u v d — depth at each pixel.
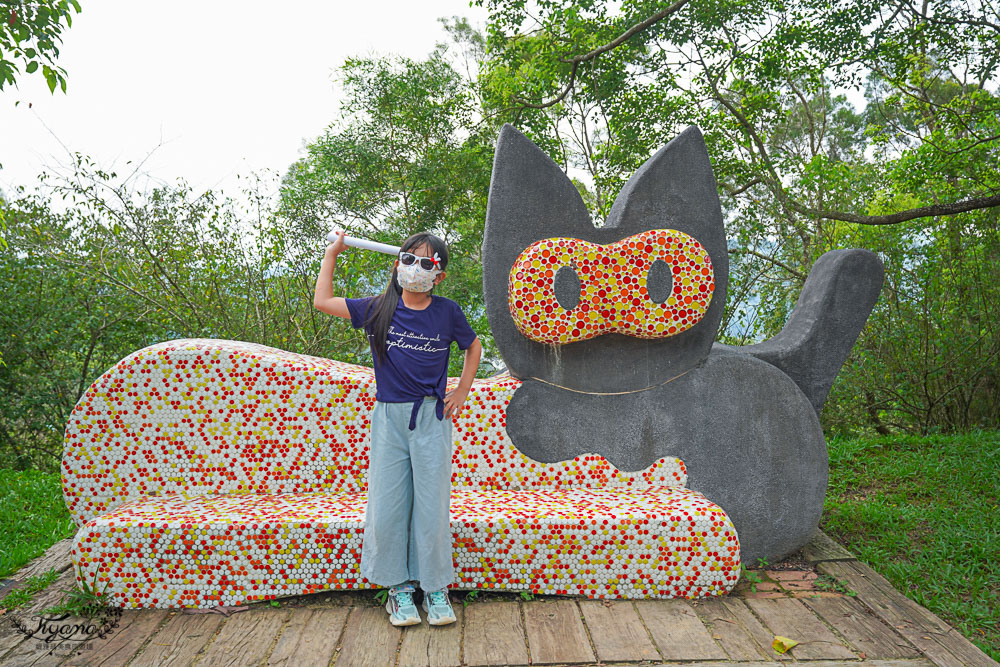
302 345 7.25
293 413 3.60
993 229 8.23
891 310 8.74
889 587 3.40
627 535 3.22
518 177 3.77
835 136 13.39
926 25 8.23
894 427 10.66
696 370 3.81
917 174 7.79
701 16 9.08
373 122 12.33
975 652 2.72
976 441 6.89
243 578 3.12
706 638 2.83
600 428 3.75
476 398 3.74
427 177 12.00
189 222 7.05
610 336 3.81
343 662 2.61
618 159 9.99
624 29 9.54
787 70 9.60
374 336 2.86
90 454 3.51
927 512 4.77
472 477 3.72
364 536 3.01
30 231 7.74
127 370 3.52
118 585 3.10
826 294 4.08
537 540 3.20
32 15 4.60
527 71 10.37
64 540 4.04
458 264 11.45
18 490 5.27
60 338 8.11
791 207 8.65
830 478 5.96
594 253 3.69
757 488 3.77
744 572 3.50
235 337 7.02
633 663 2.63
